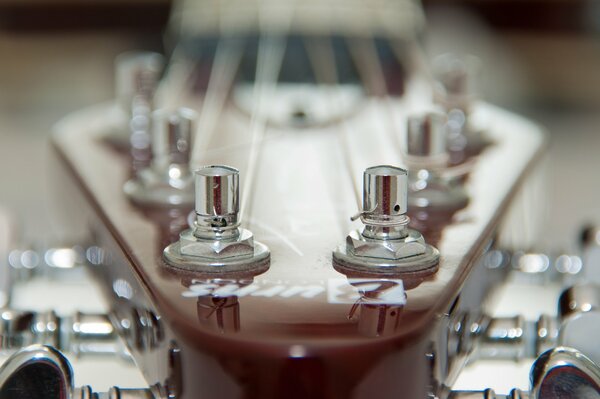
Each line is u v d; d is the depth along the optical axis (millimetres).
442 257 189
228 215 183
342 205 213
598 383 177
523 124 292
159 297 172
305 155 247
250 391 159
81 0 637
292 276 179
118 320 209
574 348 189
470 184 234
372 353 160
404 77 319
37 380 177
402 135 265
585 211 472
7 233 260
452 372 186
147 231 202
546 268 252
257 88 309
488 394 187
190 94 305
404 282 178
